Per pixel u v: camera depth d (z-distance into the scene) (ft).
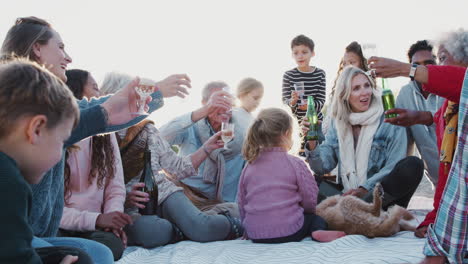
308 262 9.14
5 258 4.94
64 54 9.14
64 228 10.27
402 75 8.49
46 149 5.46
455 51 8.98
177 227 12.37
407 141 13.89
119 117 7.54
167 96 8.67
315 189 11.69
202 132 15.07
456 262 7.36
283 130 11.71
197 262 9.86
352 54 18.12
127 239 11.87
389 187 12.58
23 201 5.13
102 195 10.99
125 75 12.82
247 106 16.71
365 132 13.53
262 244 11.11
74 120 5.81
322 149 14.28
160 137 12.96
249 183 11.78
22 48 8.71
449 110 9.14
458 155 7.22
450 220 7.35
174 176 13.25
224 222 12.23
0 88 5.23
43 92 5.32
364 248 9.68
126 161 12.32
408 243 9.83
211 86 15.83
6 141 5.31
